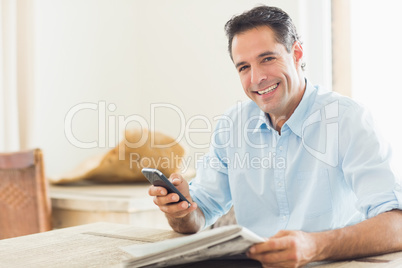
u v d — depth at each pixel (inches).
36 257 45.6
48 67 124.5
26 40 120.5
